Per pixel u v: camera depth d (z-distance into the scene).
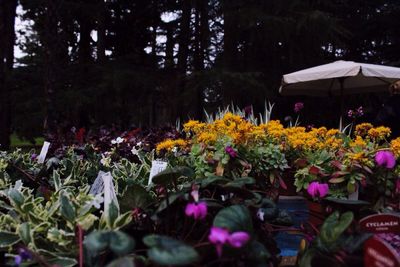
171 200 1.22
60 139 4.03
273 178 2.13
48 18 7.41
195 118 10.58
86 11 9.47
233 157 1.96
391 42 13.16
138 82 9.27
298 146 2.39
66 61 9.80
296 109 4.14
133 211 1.32
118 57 10.46
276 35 9.86
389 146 2.16
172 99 10.56
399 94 3.72
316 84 6.49
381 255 0.94
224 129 2.32
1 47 7.35
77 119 8.98
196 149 2.09
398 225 1.24
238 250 0.98
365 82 6.24
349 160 1.92
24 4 9.45
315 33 9.95
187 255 0.85
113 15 11.56
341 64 5.37
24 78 9.63
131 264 0.88
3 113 7.62
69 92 8.64
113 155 3.17
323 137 2.74
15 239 1.23
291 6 10.04
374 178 1.89
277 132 2.40
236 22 10.09
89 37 10.82
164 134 3.72
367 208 1.60
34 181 2.12
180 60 11.26
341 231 1.08
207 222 1.27
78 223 1.21
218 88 9.60
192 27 11.95
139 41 12.13
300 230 1.38
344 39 12.42
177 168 1.38
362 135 2.57
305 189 1.95
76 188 2.01
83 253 1.17
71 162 2.40
